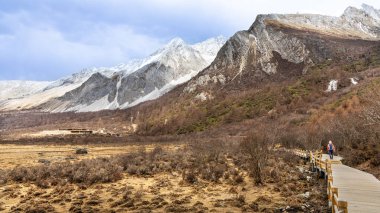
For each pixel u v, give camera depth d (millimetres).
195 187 17734
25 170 22906
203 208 13016
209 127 113000
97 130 162000
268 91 139625
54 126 196250
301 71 166000
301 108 99375
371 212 10141
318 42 181750
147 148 55375
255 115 112250
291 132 52906
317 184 18125
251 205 13188
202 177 20531
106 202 14562
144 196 15641
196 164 25953
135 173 23344
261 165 19891
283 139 46531
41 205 13961
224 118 118125
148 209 13039
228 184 18406
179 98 192375
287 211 12312
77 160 36094
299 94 120312
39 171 22281
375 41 190250
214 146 35688
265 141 20078
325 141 41219
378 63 135375
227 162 28547
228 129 94625
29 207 13570
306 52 177375
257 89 155875
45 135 120750
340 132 37406
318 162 21312
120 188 17953
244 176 20812
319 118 66062
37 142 81062
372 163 22062
